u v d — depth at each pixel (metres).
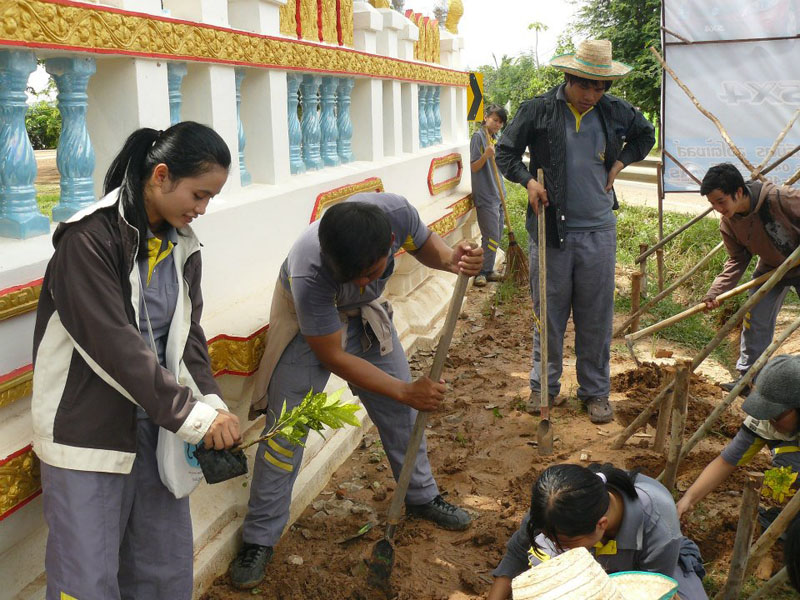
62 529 2.26
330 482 4.22
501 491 4.15
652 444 4.62
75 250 2.17
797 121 7.31
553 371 5.05
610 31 21.14
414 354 6.25
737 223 4.77
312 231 3.11
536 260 4.96
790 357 3.09
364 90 6.08
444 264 3.39
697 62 7.38
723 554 3.54
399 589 3.34
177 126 2.28
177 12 3.76
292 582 3.33
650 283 8.29
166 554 2.61
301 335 3.35
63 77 2.98
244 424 3.94
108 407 2.27
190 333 2.60
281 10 4.57
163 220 2.41
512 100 29.69
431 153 7.60
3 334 2.54
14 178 2.88
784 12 7.10
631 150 4.83
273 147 4.55
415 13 7.56
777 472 2.82
